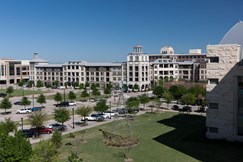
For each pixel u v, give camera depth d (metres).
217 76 64.06
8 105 99.25
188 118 89.38
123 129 73.88
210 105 64.88
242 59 62.41
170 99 113.81
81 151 54.53
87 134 68.56
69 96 122.12
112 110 101.31
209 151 54.59
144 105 112.06
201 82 166.12
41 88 197.50
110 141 60.78
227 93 62.88
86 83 183.75
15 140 36.06
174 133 69.38
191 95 105.12
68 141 61.97
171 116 93.19
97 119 86.50
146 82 183.50
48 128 70.81
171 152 53.88
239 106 61.88
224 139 63.28
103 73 195.62
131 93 162.75
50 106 115.69
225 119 63.19
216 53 64.31
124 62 188.62
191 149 55.88
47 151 37.66
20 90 181.00
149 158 50.34
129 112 96.44
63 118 73.38
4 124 59.72
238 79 62.00
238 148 56.72
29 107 112.69
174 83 163.75
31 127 72.88
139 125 79.00
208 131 65.19
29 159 35.94
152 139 63.59
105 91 143.88
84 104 121.31
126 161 48.75
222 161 48.81
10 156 35.06
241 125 61.88
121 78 189.75
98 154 52.69
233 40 67.44
